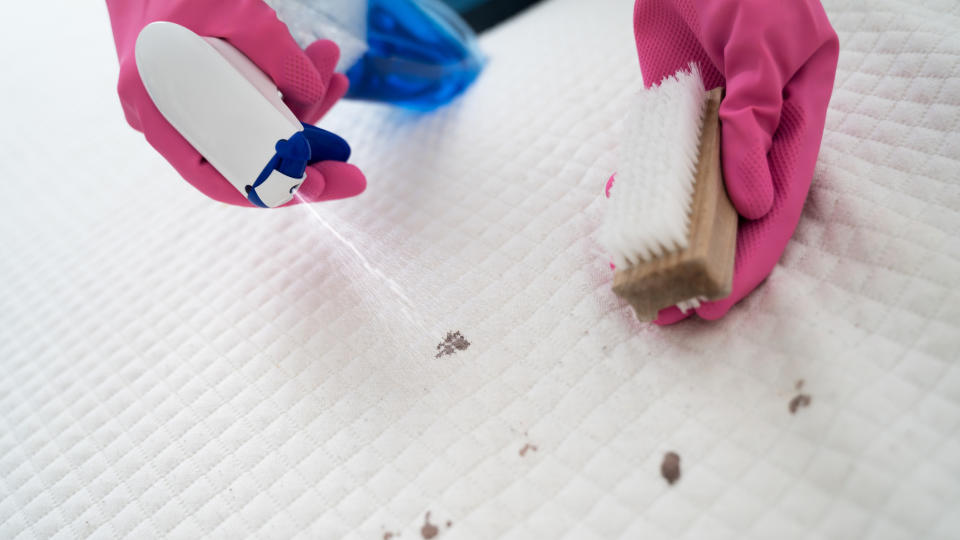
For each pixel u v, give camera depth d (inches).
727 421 17.7
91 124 30.9
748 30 18.3
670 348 18.9
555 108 24.5
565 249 21.2
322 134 21.0
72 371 23.5
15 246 27.5
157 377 22.5
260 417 20.9
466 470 18.7
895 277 18.3
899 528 15.9
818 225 19.6
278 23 19.8
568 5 28.0
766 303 18.8
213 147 18.8
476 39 27.6
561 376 19.3
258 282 23.6
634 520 17.2
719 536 16.6
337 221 24.2
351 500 19.0
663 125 18.6
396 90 25.5
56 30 36.7
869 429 16.8
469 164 24.2
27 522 21.1
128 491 20.8
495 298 21.0
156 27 18.6
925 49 20.9
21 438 22.5
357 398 20.4
